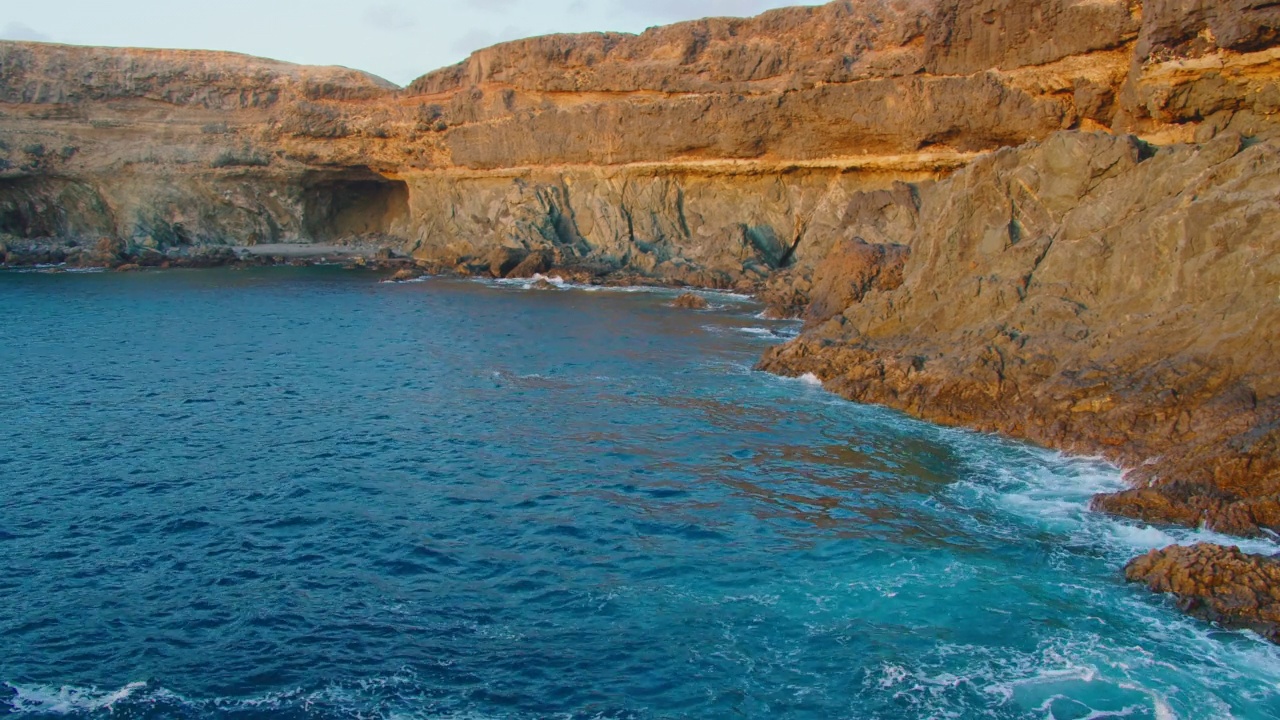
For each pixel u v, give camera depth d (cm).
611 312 5162
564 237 7181
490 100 7375
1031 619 1585
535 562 1847
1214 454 2017
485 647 1526
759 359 3744
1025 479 2255
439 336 4434
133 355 3950
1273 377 2161
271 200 8756
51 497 2188
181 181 8275
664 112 6444
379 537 1967
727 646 1523
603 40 6781
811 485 2256
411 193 8444
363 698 1381
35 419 2873
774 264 6412
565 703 1371
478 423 2852
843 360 3328
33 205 8062
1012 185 3278
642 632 1570
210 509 2120
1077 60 4691
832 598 1678
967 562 1806
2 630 1561
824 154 6044
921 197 5484
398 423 2855
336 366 3734
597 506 2142
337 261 8050
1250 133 3334
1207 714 1324
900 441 2583
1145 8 3691
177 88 8200
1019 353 2795
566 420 2873
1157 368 2411
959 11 5109
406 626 1595
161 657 1489
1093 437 2397
